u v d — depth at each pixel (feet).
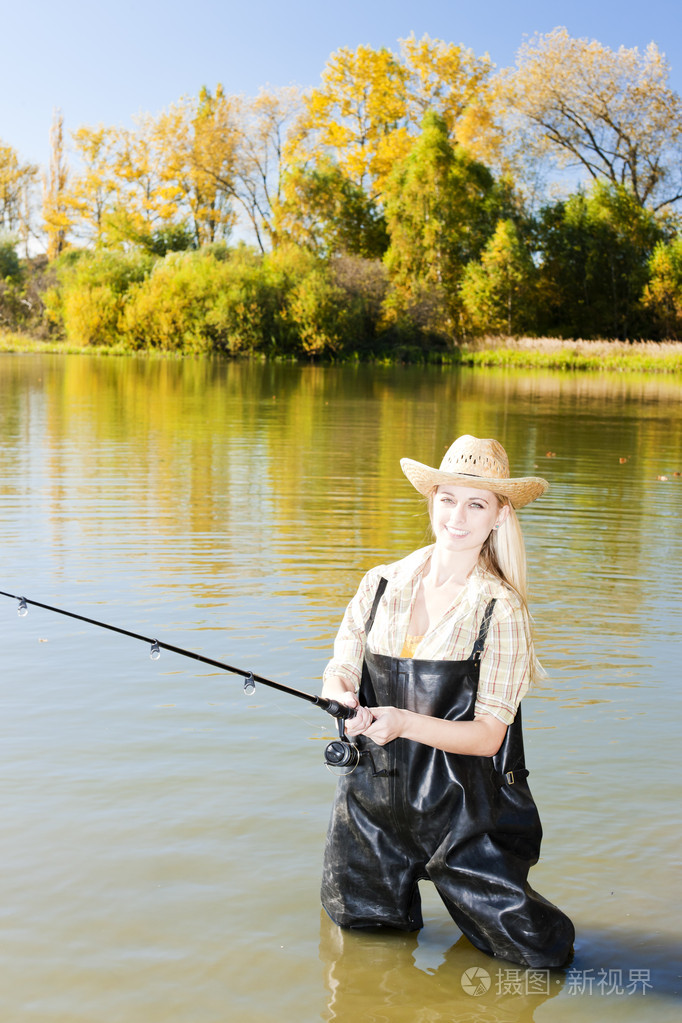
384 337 151.64
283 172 169.27
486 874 8.69
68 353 147.23
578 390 90.43
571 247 166.40
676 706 14.42
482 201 163.22
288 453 41.01
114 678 14.89
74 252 190.49
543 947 8.62
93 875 9.75
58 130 200.03
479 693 8.70
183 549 23.45
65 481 32.73
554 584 21.47
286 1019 7.88
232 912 9.27
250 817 10.93
